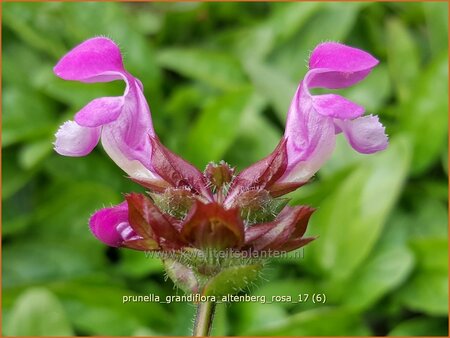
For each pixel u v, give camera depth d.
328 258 0.24
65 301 0.24
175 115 0.29
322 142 0.12
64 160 0.27
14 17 0.29
